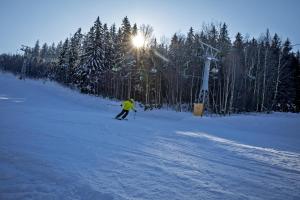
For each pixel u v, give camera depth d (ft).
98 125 36.65
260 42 160.97
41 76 300.20
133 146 23.43
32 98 137.28
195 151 24.18
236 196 12.89
